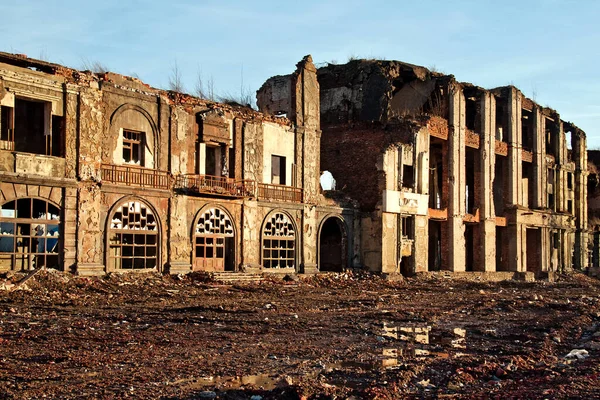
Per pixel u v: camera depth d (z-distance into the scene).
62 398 10.38
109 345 14.91
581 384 11.67
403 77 49.16
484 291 36.78
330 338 17.22
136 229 30.64
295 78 40.47
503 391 11.31
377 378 12.34
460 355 15.16
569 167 66.81
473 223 51.91
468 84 52.34
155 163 31.81
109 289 26.50
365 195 43.84
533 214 58.09
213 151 36.00
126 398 10.44
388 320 21.42
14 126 27.56
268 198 37.75
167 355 14.00
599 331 20.16
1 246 26.42
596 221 73.25
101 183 29.09
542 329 19.95
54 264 27.84
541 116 61.44
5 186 25.86
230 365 13.20
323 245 44.25
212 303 24.03
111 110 29.95
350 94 48.09
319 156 42.03
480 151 52.66
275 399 10.62
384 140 44.16
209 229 34.38
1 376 11.62
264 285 32.66
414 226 45.38
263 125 37.91
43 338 15.45
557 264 63.16
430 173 52.84
